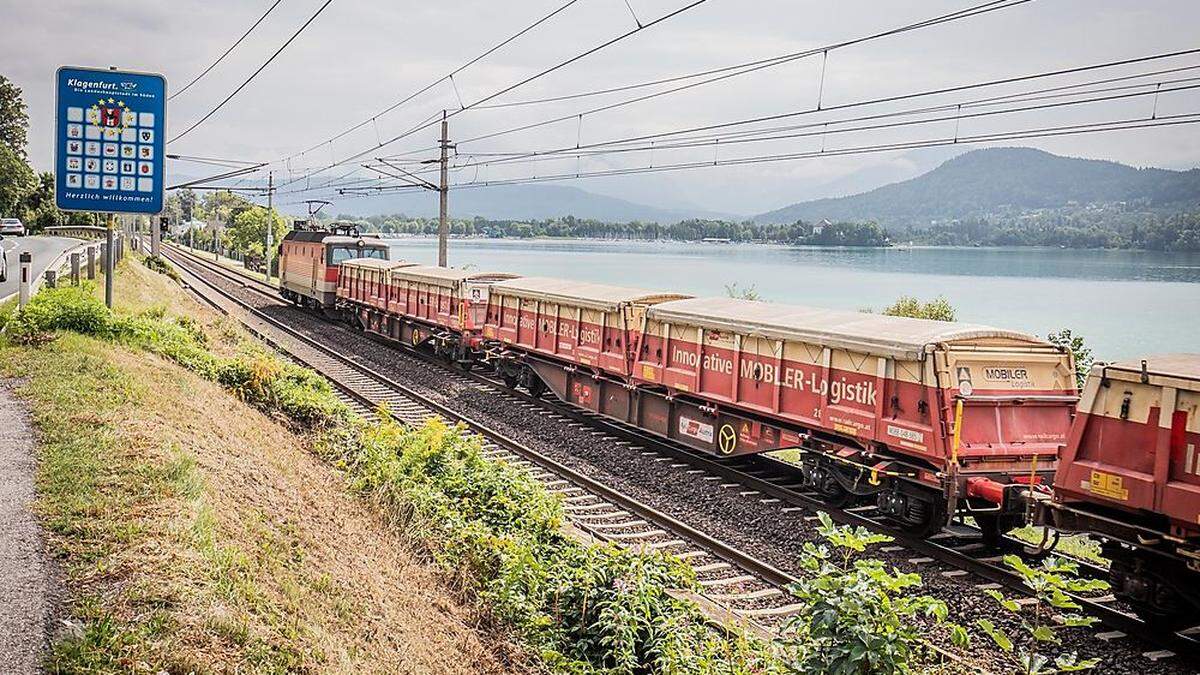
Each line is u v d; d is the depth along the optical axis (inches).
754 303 709.9
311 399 698.8
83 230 2637.8
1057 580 251.6
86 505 318.0
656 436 803.4
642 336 765.9
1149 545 396.8
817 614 267.9
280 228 3464.6
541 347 928.9
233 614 264.8
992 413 514.9
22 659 224.1
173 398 533.6
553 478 649.6
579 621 376.5
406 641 322.3
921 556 508.1
